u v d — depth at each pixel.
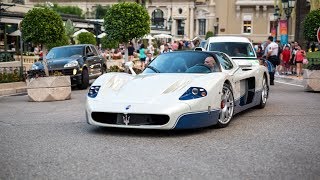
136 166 4.44
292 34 55.34
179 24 95.38
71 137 5.94
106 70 17.88
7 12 35.94
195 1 93.69
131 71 7.58
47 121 7.44
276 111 8.49
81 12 89.19
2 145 5.48
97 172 4.22
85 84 15.37
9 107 9.73
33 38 14.98
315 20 25.34
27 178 4.04
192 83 6.25
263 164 4.51
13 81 14.54
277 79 19.47
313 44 32.84
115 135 6.05
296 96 11.52
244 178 4.04
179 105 5.87
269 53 17.30
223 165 4.48
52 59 15.41
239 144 5.47
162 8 95.94
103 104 6.12
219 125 6.55
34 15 14.88
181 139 5.78
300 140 5.71
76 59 15.08
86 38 33.72
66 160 4.68
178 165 4.48
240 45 12.51
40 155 4.92
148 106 5.88
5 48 35.28
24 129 6.64
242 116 7.86
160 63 7.30
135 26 25.06
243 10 65.56
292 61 22.33
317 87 12.87
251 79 8.16
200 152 5.04
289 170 4.30
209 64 7.08
